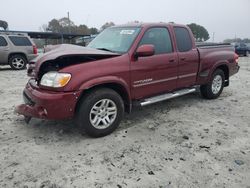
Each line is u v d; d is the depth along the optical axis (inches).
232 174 123.1
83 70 148.3
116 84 164.1
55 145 151.4
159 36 191.3
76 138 160.9
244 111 219.6
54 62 151.9
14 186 113.6
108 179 118.9
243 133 171.6
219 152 144.6
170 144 154.0
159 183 115.9
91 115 155.5
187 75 215.3
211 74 241.8
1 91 290.5
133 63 169.5
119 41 181.8
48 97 142.9
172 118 199.6
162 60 188.7
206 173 123.7
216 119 198.2
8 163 131.6
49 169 126.6
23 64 499.5
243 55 1119.0
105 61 156.8
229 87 328.5
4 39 473.7
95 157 138.1
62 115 145.9
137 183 115.9
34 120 190.2
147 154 141.6
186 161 134.6
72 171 125.0
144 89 181.8
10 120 191.0
